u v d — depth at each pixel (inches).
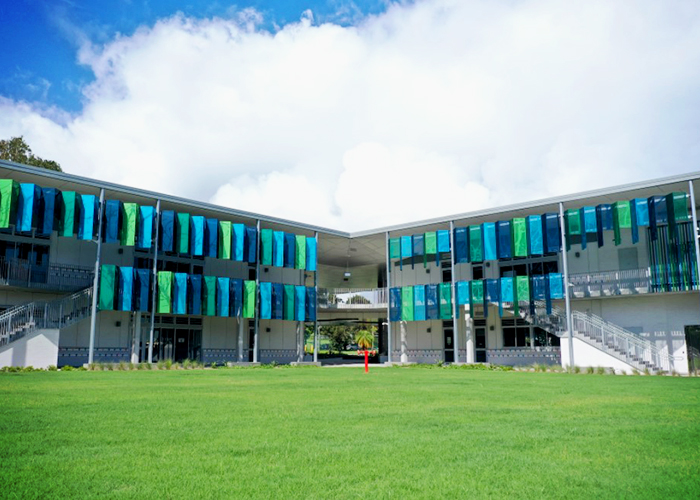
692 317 1115.3
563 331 1155.9
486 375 898.1
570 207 1231.5
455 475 206.5
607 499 178.7
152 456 234.2
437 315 1343.5
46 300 1118.4
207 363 1376.7
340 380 724.7
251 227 1346.0
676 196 1040.8
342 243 1604.3
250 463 223.1
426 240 1374.3
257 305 1336.1
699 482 197.8
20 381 645.3
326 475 205.6
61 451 242.2
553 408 405.4
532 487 191.5
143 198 1187.9
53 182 1073.5
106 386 581.3
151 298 1155.3
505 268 1381.6
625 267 1190.3
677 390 580.1
